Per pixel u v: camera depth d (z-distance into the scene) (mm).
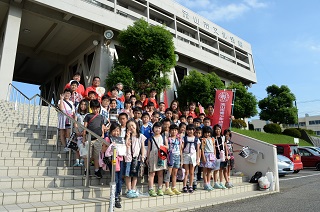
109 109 5969
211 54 20969
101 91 6965
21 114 8336
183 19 19828
